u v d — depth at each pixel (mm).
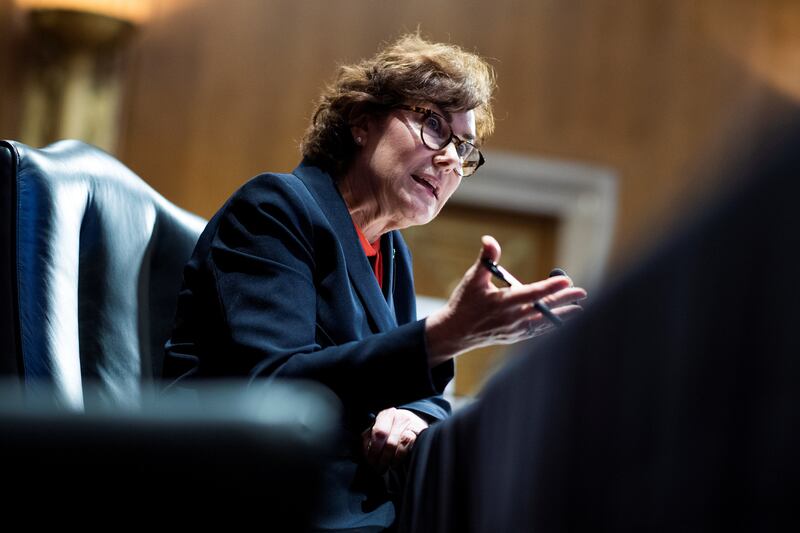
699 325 751
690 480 768
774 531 667
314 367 3156
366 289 3734
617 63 15148
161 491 1023
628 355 890
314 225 3703
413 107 4000
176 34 14023
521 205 15391
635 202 15148
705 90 15180
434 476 1989
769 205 664
